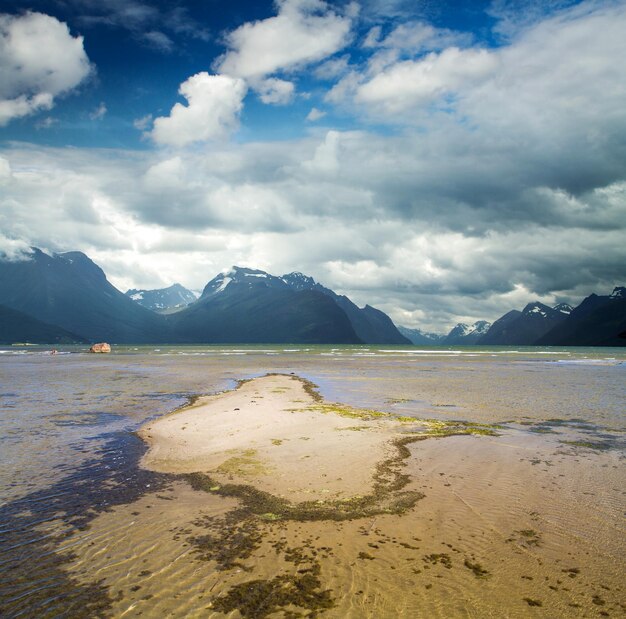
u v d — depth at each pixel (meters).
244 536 8.96
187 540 8.80
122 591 7.09
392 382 38.03
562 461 14.02
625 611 6.54
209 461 13.98
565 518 9.77
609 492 11.33
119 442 16.58
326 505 10.49
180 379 41.12
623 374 47.47
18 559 8.08
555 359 86.62
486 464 13.63
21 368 57.06
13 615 6.51
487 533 9.07
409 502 10.66
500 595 6.95
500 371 51.66
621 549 8.41
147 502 10.73
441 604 6.73
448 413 22.42
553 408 24.17
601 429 18.75
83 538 8.88
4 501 10.80
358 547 8.50
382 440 16.42
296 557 8.13
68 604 6.77
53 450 15.46
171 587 7.20
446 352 128.75
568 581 7.34
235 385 35.84
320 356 96.12
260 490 11.48
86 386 35.12
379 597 6.91
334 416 21.00
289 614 6.52
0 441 16.69
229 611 6.59
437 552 8.31
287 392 30.52
